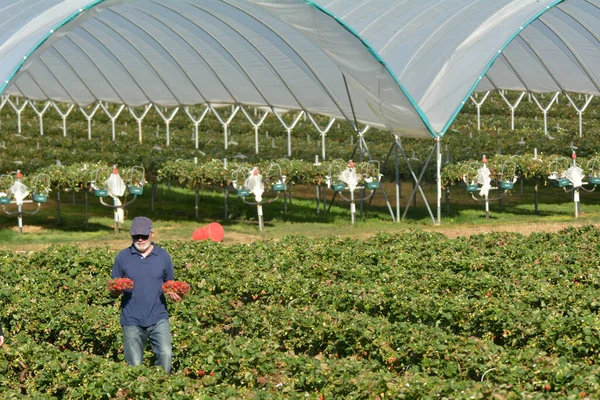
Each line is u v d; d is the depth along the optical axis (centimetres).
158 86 3978
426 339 1303
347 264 1964
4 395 1076
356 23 3325
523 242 2198
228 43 3247
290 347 1438
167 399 1059
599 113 5319
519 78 4147
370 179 2922
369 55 2634
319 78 3161
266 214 3128
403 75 2988
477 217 2952
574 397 1011
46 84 4475
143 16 3184
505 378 1115
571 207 3136
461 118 5153
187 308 1605
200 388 1115
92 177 2780
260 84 3506
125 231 2862
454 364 1193
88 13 2447
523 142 3675
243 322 1520
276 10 2652
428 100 2853
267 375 1276
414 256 2023
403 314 1545
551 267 1834
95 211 3341
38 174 2822
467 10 3109
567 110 5416
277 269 1945
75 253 2108
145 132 4997
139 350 1177
